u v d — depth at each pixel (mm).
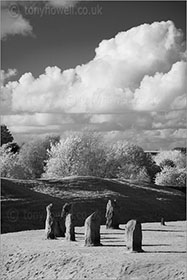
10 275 34281
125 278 29031
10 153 105438
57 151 105438
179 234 46844
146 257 32312
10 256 37125
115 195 85312
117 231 50656
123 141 119125
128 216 76750
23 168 104938
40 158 115125
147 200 89250
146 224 60344
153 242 40156
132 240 34906
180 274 28047
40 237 45719
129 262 31016
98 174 108375
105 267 31062
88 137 108625
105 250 36062
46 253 36188
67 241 42125
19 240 43594
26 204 68938
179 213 88125
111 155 112562
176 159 129500
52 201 73500
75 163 104312
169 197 96938
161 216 82250
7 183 78375
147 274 29016
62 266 33094
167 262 30469
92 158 107438
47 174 104062
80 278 30516
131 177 114000
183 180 117750
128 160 117125
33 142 116438
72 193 82062
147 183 106312
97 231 38844
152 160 128125
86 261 32750
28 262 35344
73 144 105500
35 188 82062
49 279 31938
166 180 117062
